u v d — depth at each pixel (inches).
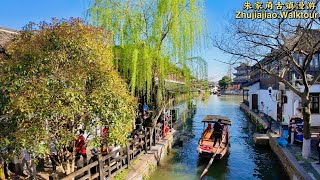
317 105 729.0
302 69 462.6
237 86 3277.6
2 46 357.4
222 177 499.2
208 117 745.0
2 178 343.0
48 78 241.8
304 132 475.8
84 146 373.1
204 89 558.3
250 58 511.8
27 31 281.3
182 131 884.0
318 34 509.7
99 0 476.7
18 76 242.2
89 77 264.2
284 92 788.0
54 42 261.9
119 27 480.1
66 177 286.8
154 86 534.6
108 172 370.9
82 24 287.0
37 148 229.1
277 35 478.0
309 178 376.2
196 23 499.2
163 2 475.5
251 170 536.7
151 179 481.4
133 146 462.9
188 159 598.2
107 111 270.2
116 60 477.4
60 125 265.7
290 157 480.4
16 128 230.1
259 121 927.7
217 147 585.6
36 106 227.3
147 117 631.2
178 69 518.9
